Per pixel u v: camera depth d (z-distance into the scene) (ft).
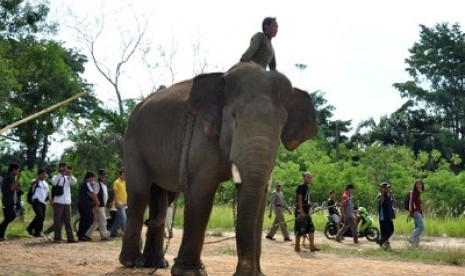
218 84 29.58
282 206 70.44
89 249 50.06
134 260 35.47
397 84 249.55
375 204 134.51
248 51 30.83
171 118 33.17
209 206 30.07
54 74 101.81
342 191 136.87
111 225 65.46
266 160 26.61
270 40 31.81
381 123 222.28
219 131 28.89
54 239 58.49
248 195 26.30
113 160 106.52
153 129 34.22
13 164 59.67
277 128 27.55
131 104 113.09
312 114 30.53
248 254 26.11
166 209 36.45
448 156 216.54
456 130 253.03
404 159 168.55
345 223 69.72
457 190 138.82
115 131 108.78
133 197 35.58
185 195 30.58
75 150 106.52
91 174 61.00
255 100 27.71
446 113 251.39
